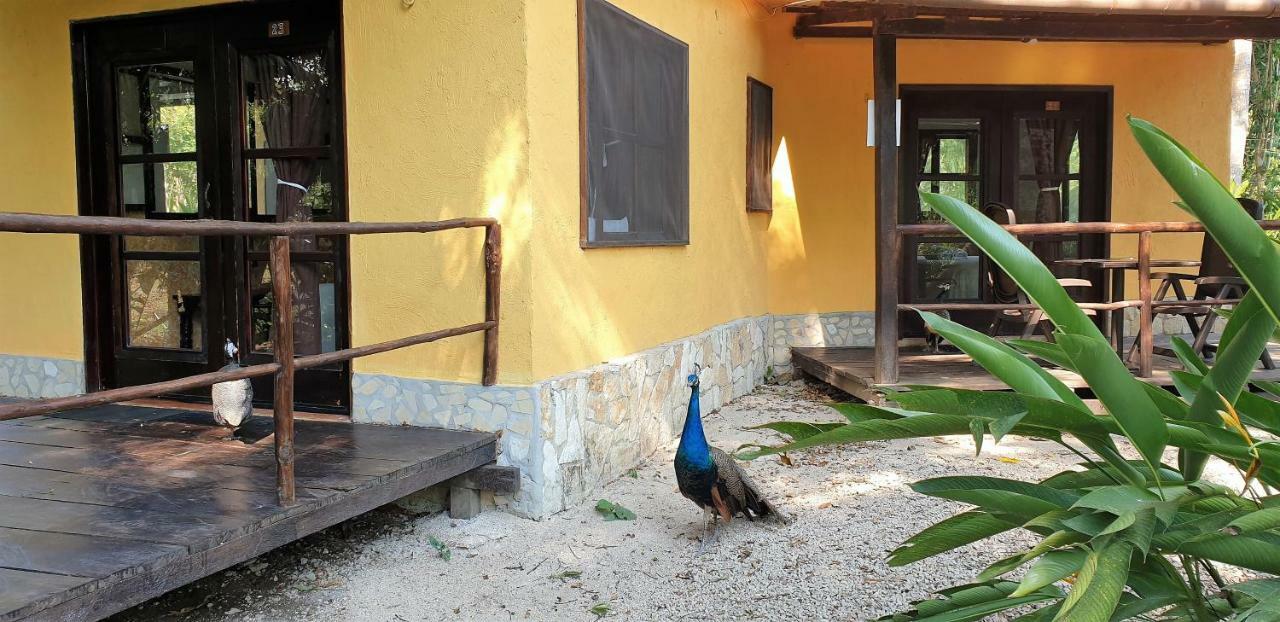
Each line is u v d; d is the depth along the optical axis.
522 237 4.55
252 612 3.70
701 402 6.82
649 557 4.22
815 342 8.57
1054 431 2.06
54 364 5.68
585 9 4.98
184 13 5.25
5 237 5.76
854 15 6.72
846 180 8.50
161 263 5.54
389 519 4.68
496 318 4.59
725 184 7.29
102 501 3.52
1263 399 2.09
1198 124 8.48
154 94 5.46
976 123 8.44
